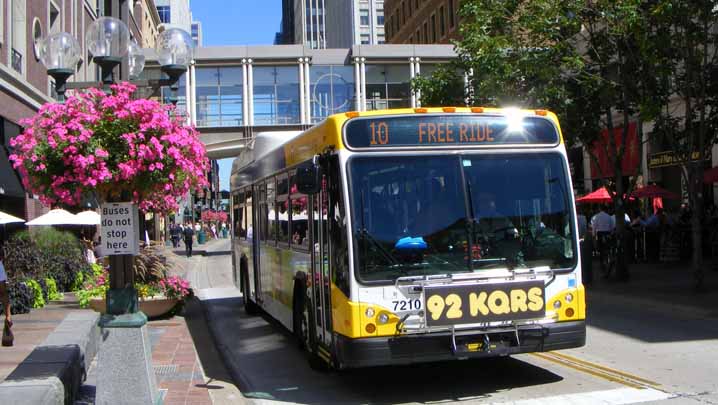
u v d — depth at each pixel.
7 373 8.19
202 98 43.34
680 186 25.22
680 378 8.02
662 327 11.67
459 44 17.61
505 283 7.33
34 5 24.20
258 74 43.72
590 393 7.43
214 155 44.72
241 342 12.22
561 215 7.75
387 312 7.13
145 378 6.29
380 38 165.00
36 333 11.52
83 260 20.27
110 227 6.42
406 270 7.23
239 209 16.22
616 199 17.81
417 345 7.11
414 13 64.25
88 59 30.66
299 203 9.63
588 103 17.47
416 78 19.88
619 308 14.11
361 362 7.03
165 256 15.23
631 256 22.77
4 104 21.03
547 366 8.93
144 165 6.70
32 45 24.03
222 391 8.13
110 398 6.23
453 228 7.41
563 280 7.60
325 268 8.04
